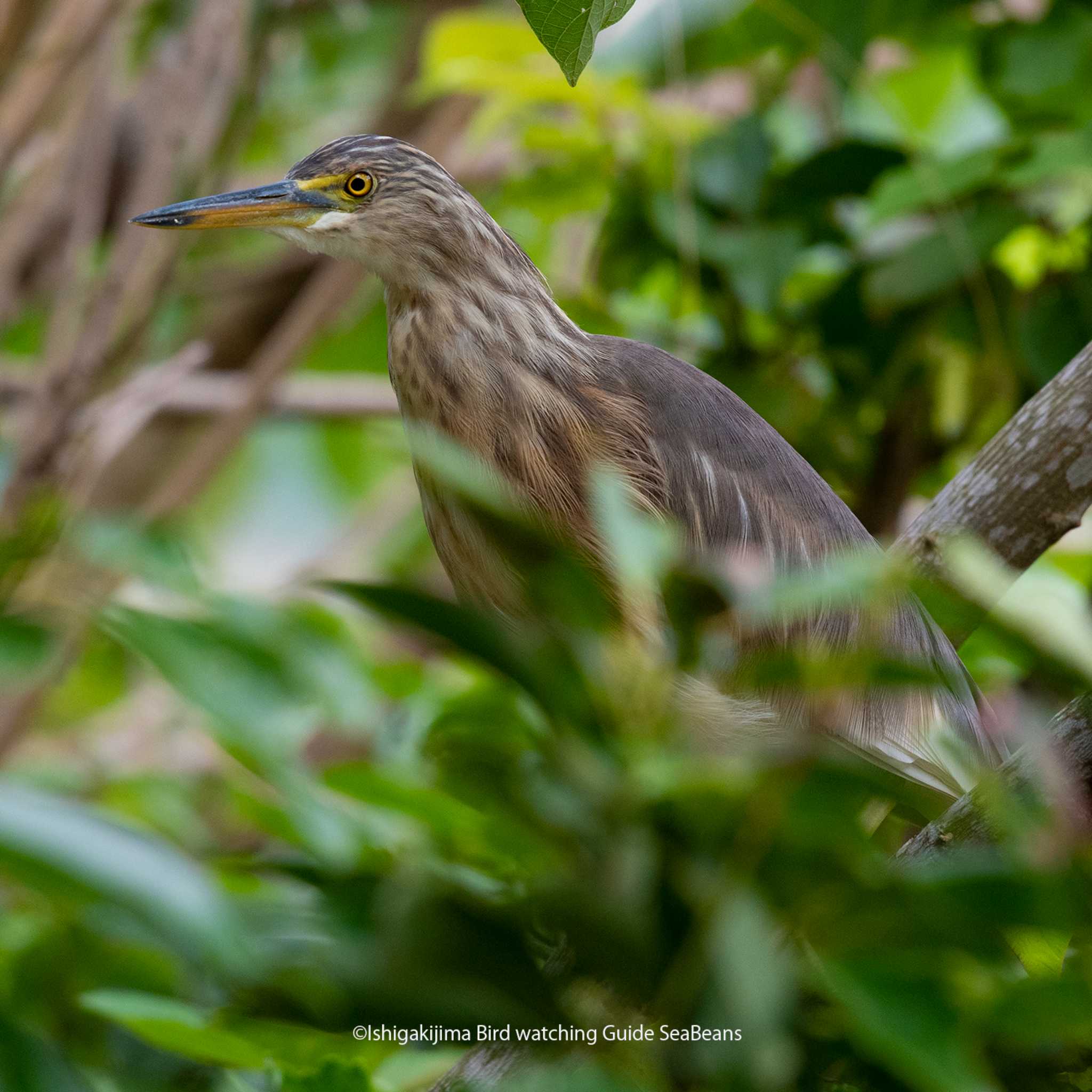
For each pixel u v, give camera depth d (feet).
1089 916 19.53
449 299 27.53
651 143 27.84
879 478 27.78
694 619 24.57
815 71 28.27
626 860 20.01
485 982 20.38
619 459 27.48
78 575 20.17
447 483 21.70
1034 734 20.86
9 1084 16.99
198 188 27.89
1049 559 27.68
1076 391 27.09
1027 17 27.91
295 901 23.03
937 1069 17.89
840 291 27.71
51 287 28.19
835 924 20.10
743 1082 19.70
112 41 27.86
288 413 28.40
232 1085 26.71
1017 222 27.61
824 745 21.26
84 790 27.89
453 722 23.34
